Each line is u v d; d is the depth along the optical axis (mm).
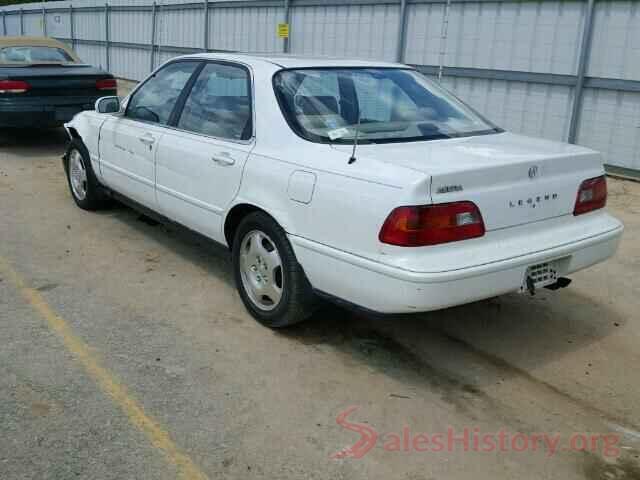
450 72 9938
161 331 4125
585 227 3941
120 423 3152
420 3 10117
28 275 4949
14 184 7754
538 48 8891
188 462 2895
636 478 2949
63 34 22359
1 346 3842
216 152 4375
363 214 3352
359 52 11219
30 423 3121
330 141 3854
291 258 3848
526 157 3645
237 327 4219
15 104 9102
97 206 6629
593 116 8562
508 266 3426
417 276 3174
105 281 4902
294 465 2912
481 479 2893
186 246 5738
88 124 6246
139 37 17875
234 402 3375
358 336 4172
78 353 3803
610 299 4934
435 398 3516
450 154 3652
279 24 12414
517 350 4098
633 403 3557
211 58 4844
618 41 8141
